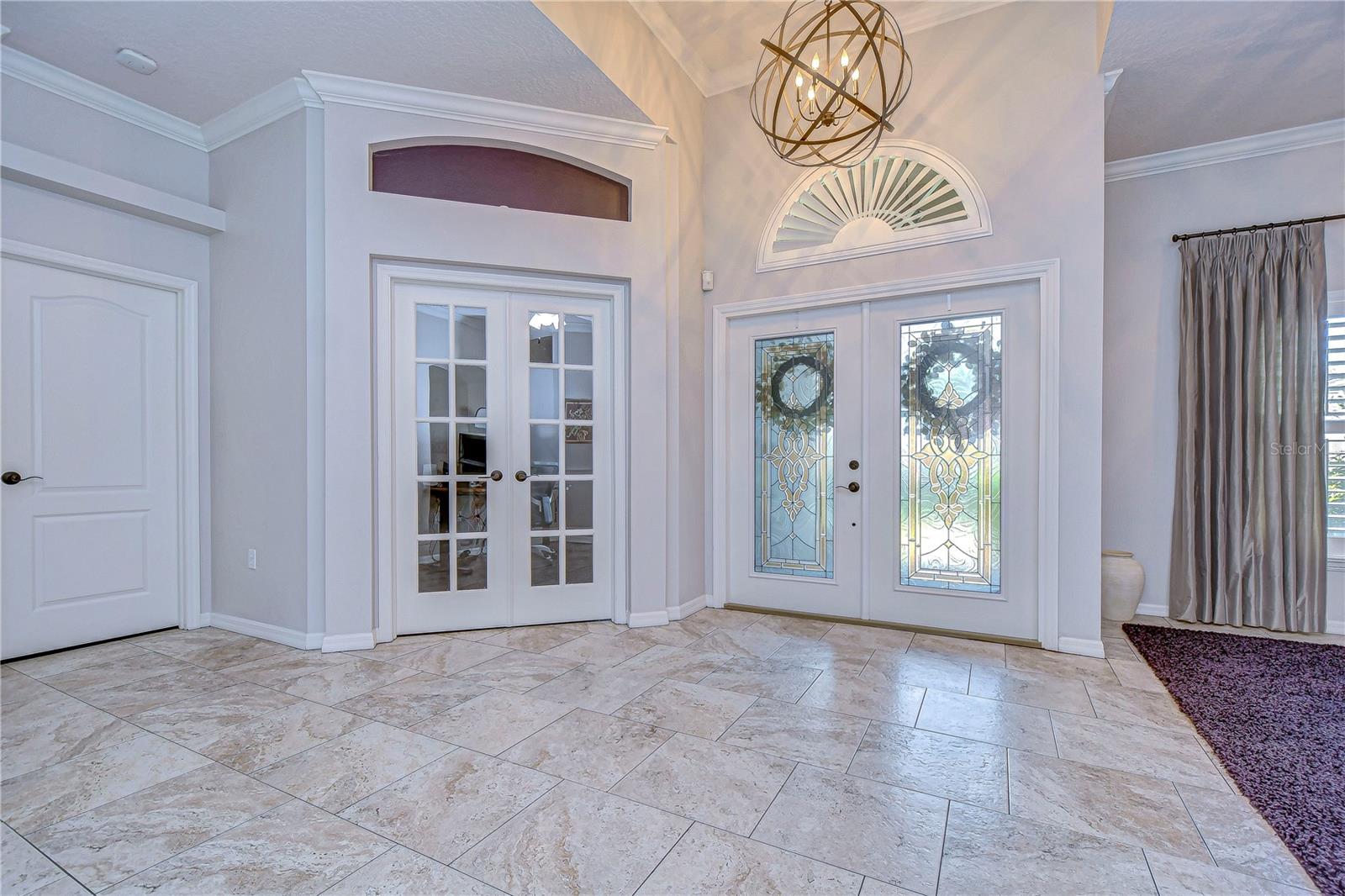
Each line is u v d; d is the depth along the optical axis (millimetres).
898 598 3553
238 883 1463
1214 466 3678
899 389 3551
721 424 4027
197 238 3545
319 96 3086
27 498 2982
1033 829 1677
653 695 2578
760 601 3955
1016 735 2221
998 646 3211
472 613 3494
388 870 1510
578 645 3248
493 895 1425
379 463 3252
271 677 2771
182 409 3520
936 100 3393
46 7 2541
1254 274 3584
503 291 3523
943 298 3438
